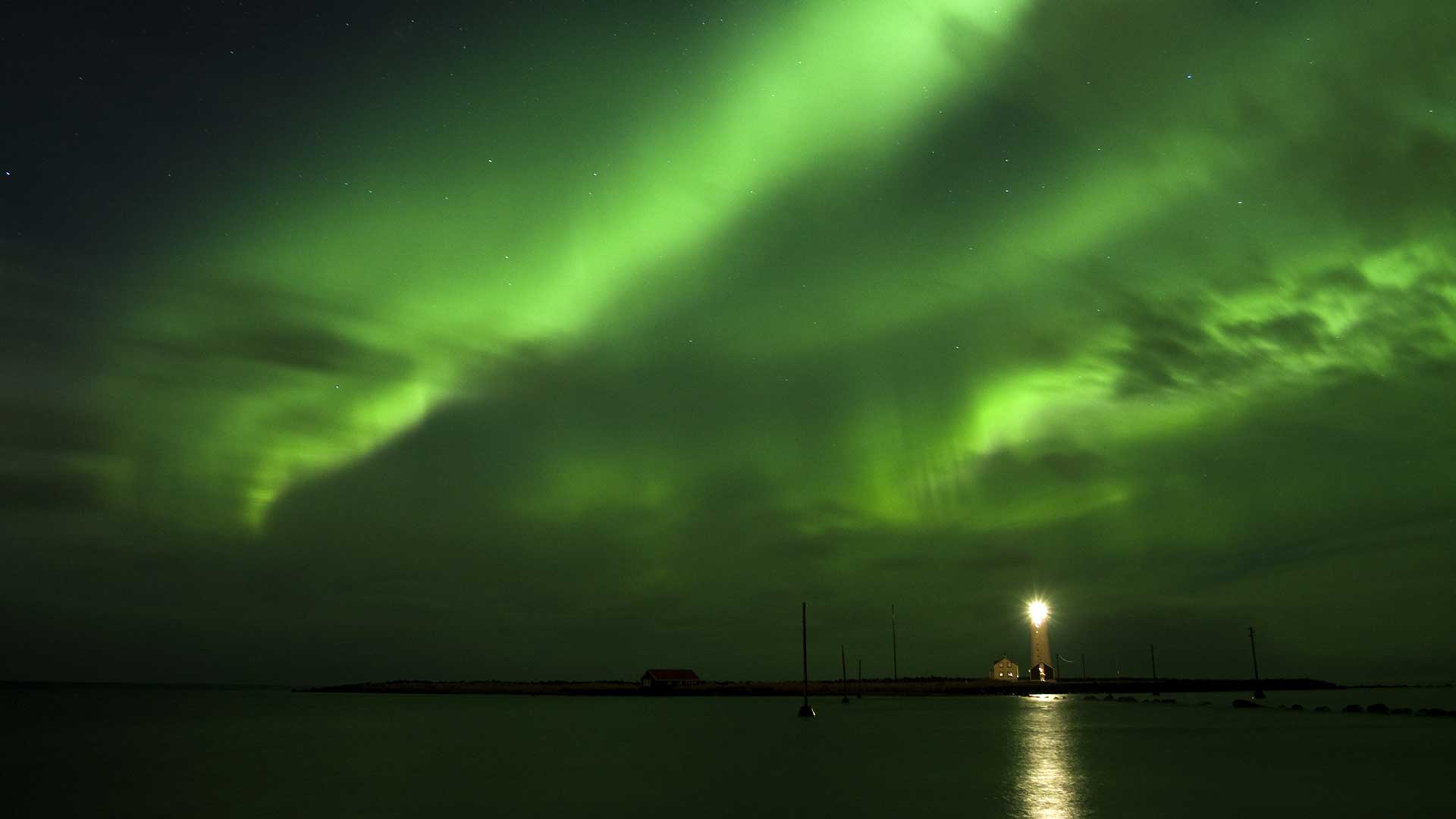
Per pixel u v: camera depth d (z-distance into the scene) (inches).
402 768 1173.1
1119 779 986.1
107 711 3735.2
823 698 4375.0
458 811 775.7
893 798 839.7
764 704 3727.9
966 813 745.6
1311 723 2132.1
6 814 805.2
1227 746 1437.0
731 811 765.3
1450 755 1274.6
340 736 1923.0
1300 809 758.5
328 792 921.5
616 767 1144.8
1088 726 1998.0
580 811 767.7
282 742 1758.1
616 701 4352.9
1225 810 756.0
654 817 735.7
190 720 2810.0
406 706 4060.0
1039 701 3966.5
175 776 1129.4
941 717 2463.1
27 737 2021.4
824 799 836.6
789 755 1309.1
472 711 3245.6
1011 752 1343.5
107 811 823.7
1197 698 4249.5
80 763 1339.8
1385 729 1915.6
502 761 1268.5
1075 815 730.2
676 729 1993.1
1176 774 1029.8
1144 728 1930.4
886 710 2970.0
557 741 1662.2
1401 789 895.1
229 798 896.9
